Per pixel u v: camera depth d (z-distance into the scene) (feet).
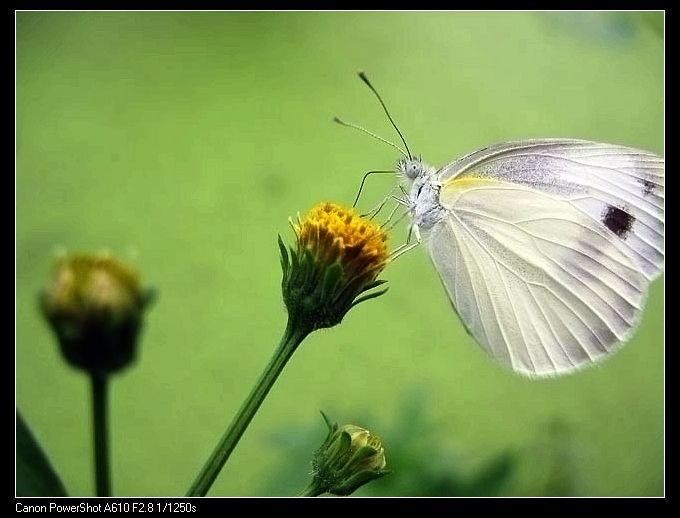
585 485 0.60
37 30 0.99
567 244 0.59
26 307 0.76
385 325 0.75
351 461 0.49
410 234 0.58
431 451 0.56
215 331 0.76
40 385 0.72
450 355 0.74
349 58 0.99
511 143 0.58
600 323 0.59
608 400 0.71
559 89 0.93
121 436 0.70
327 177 0.86
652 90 0.91
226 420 0.71
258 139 0.91
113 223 0.84
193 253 0.81
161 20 1.02
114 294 0.44
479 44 1.00
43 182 0.87
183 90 0.96
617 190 0.58
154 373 0.74
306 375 0.73
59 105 0.94
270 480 0.55
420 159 0.59
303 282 0.49
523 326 0.59
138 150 0.90
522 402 0.71
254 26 1.02
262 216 0.84
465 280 0.59
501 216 0.58
